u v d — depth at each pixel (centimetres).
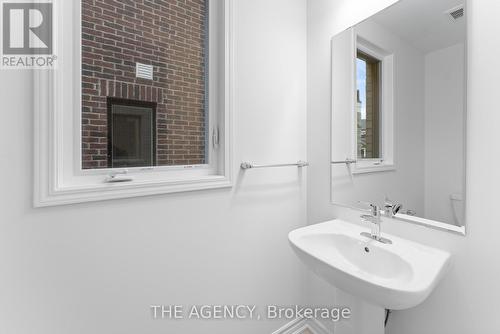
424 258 90
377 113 119
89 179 95
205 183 117
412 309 105
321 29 148
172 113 117
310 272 158
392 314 112
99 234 92
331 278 91
